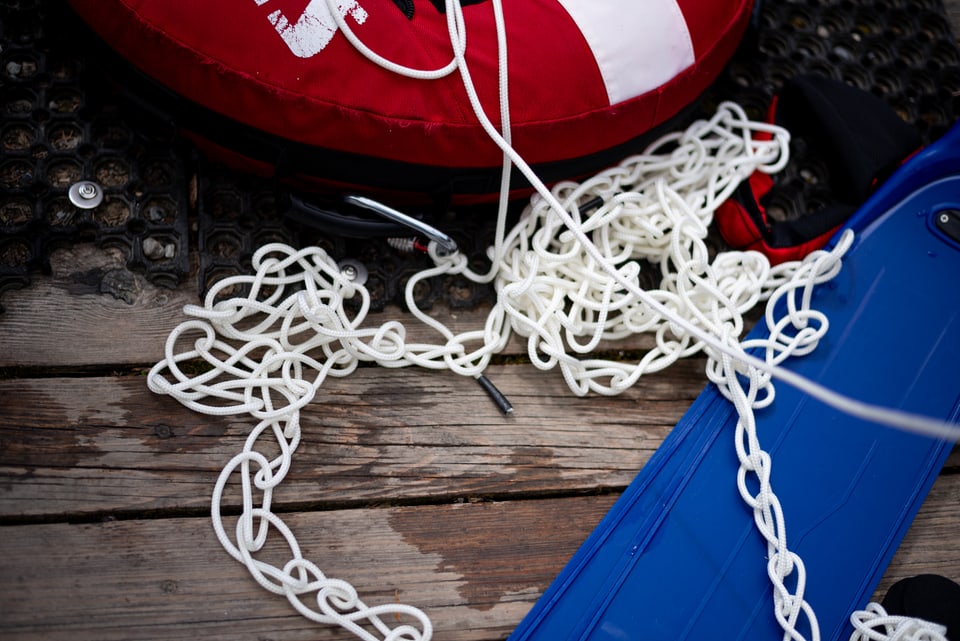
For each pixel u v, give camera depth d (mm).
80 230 1035
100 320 1010
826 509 1015
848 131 1159
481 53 930
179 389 951
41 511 917
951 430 663
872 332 1100
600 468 1036
